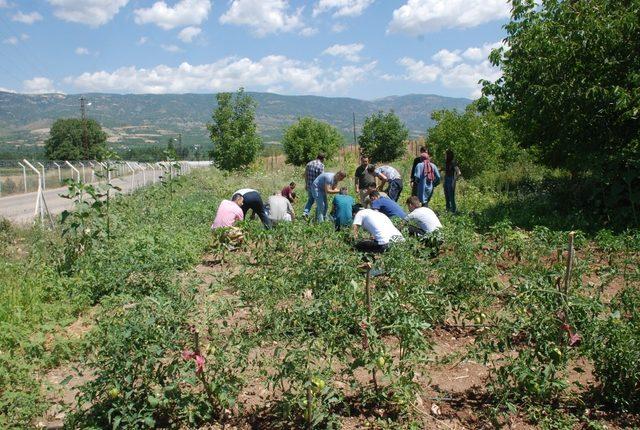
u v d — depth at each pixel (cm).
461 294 555
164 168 1459
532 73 1141
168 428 361
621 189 1034
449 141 2152
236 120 2823
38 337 493
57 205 1984
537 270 652
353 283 386
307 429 357
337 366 451
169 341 344
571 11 1085
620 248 711
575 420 364
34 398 395
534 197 1330
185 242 859
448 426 370
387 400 384
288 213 1022
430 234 711
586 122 1092
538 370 366
